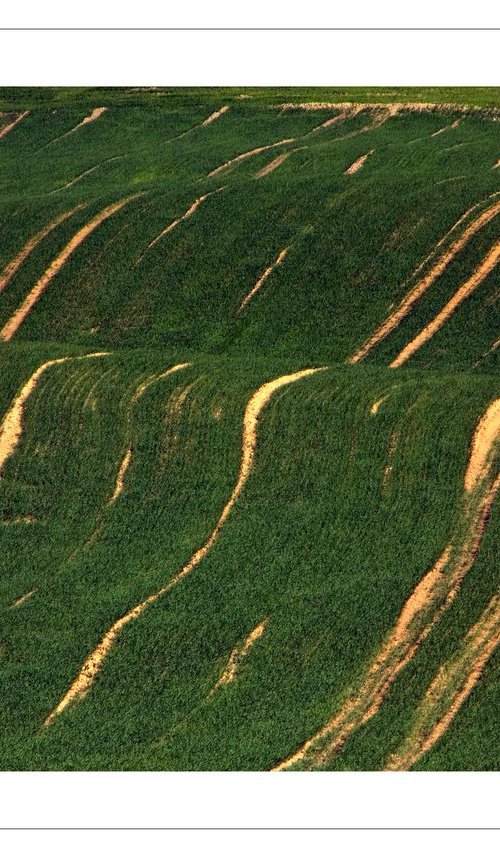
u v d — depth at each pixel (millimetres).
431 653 46125
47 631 49781
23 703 45844
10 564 55031
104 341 79000
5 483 60375
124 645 48344
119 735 43812
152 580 52000
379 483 55750
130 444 60906
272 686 45562
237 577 51438
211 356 70812
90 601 51281
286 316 78938
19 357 68812
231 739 43219
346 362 74312
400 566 50594
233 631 48406
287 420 60156
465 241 80688
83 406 63531
